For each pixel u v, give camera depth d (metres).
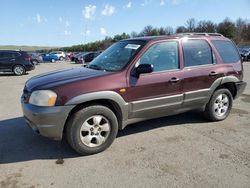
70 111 3.87
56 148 4.39
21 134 5.02
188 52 5.03
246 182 3.36
